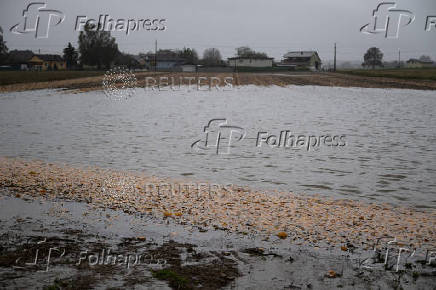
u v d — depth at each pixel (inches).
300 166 647.1
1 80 2974.9
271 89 2470.5
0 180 514.0
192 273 274.1
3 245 310.5
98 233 344.2
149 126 1064.2
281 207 432.5
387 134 960.9
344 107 1541.6
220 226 371.6
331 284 266.1
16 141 845.2
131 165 638.5
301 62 6220.5
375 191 510.0
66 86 2625.5
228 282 263.0
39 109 1453.0
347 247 330.3
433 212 429.7
